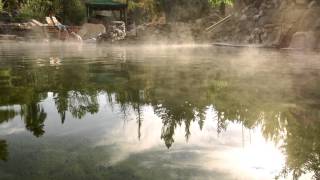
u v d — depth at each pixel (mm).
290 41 18922
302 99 3803
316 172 1831
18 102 3561
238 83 5094
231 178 1749
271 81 5336
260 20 25984
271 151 2129
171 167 1872
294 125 2707
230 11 36281
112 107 3350
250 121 2848
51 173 1765
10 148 2154
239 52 14773
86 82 5156
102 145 2225
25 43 27859
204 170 1847
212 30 31250
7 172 1774
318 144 2252
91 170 1810
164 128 2639
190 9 41625
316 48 16469
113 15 54656
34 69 7223
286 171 1841
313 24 18219
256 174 1806
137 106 3402
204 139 2377
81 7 49125
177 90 4418
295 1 21547
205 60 9977
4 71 6789
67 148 2164
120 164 1906
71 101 3635
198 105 3461
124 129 2600
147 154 2070
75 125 2699
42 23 37938
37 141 2299
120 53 14211
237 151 2137
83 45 24984
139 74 6281
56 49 18094
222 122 2820
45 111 3145
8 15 35375
